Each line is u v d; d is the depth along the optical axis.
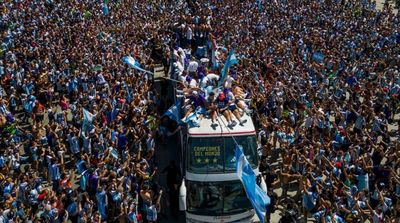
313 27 39.53
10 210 15.59
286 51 32.00
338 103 24.19
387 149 19.66
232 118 16.02
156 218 16.12
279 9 45.16
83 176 17.56
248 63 29.20
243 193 14.92
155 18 42.03
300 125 21.33
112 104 23.38
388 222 14.51
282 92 24.03
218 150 15.07
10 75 27.31
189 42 28.58
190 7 44.91
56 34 34.88
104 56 30.23
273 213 17.48
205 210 14.82
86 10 42.19
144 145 20.59
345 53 32.22
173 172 17.56
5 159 19.22
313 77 27.92
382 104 23.97
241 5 46.12
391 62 30.33
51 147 20.36
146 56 32.03
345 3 50.06
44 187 18.45
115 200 16.09
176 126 21.70
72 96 26.89
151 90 27.02
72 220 16.05
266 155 19.75
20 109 26.75
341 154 17.92
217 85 18.73
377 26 39.72
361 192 15.41
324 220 14.38
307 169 16.75
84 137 20.14
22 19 38.53
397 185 16.45
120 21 40.44
